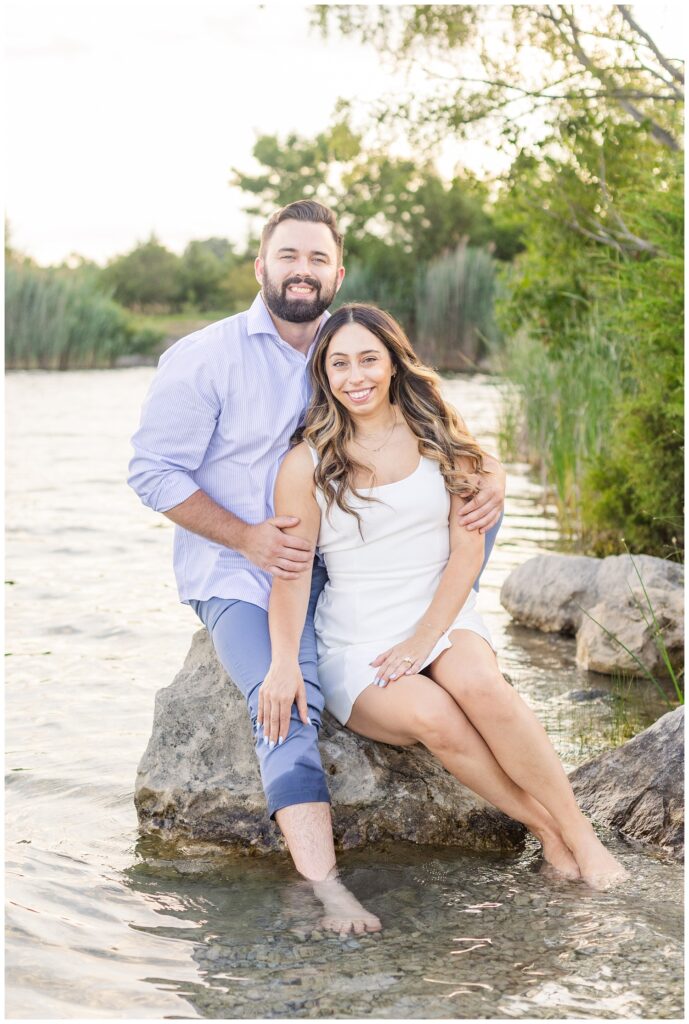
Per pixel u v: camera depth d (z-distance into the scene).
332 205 31.03
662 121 8.57
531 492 9.12
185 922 2.68
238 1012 2.25
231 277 38.69
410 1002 2.29
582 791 3.46
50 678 4.61
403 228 30.16
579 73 8.24
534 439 10.07
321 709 3.16
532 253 9.92
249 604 3.36
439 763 3.37
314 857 2.93
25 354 24.97
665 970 2.41
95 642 5.13
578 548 7.10
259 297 3.56
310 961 2.47
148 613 5.64
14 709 4.24
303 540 3.22
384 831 3.28
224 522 3.32
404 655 3.12
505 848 3.24
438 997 2.30
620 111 8.62
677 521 6.45
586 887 2.88
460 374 21.19
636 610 4.95
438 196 29.94
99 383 20.72
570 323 9.69
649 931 2.61
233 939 2.58
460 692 3.01
